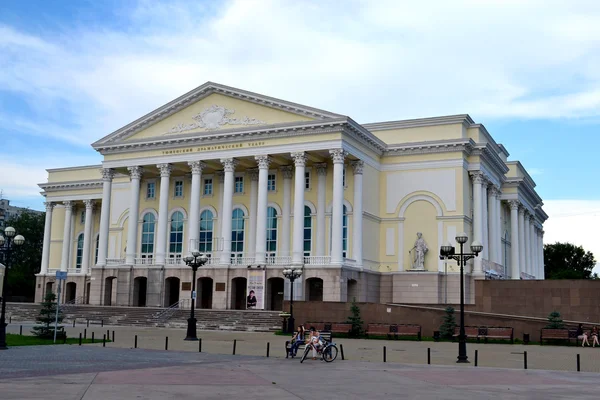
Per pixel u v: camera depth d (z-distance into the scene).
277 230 62.03
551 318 41.44
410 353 32.41
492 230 66.94
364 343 38.91
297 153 57.03
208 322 49.94
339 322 46.41
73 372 21.36
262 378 20.88
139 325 52.19
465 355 28.72
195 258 39.22
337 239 54.72
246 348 33.25
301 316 47.94
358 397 17.14
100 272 64.50
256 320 49.22
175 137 62.22
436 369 25.27
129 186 74.94
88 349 30.88
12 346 31.56
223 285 57.91
